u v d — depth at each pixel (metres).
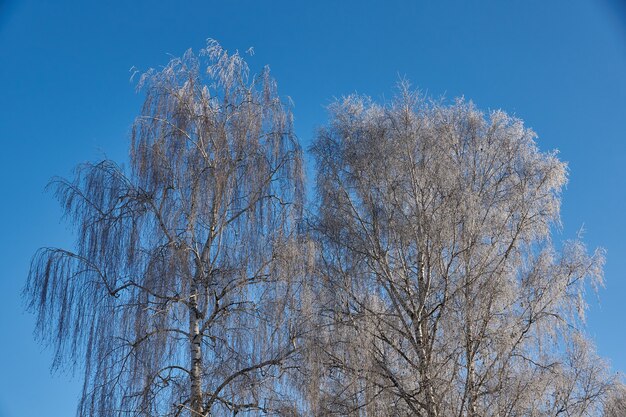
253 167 19.83
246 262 18.75
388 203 21.02
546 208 21.08
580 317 19.59
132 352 17.25
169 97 20.41
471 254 19.89
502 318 19.19
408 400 17.94
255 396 17.08
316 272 19.45
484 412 18.00
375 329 19.00
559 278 19.75
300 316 18.31
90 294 17.75
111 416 16.55
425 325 19.09
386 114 22.30
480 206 20.61
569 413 18.75
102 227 18.50
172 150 19.72
